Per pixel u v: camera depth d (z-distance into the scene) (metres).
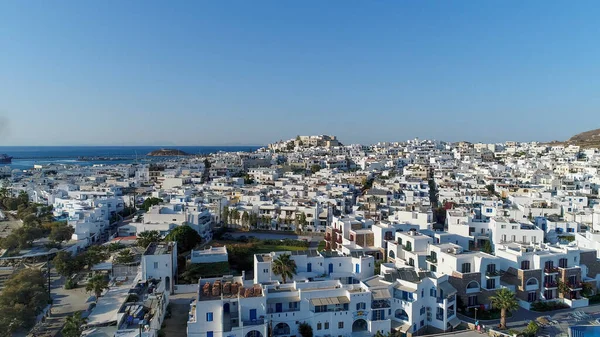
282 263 95.62
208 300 80.25
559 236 139.75
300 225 173.38
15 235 145.12
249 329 78.31
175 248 117.00
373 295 85.31
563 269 100.69
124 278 114.56
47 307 96.38
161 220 156.50
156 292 97.31
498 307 87.88
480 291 95.75
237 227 180.38
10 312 82.50
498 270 97.88
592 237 120.38
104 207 187.50
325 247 140.25
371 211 160.50
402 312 86.06
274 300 82.38
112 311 89.56
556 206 166.12
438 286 88.12
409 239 109.62
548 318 91.81
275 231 177.12
